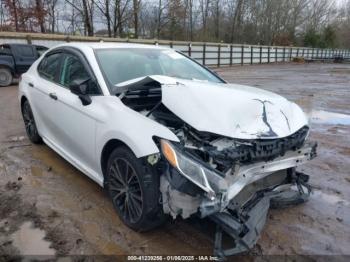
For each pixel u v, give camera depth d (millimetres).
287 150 2857
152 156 2592
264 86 14578
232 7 49750
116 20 30797
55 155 4738
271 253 2828
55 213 3264
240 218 2541
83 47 3852
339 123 7555
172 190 2512
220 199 2391
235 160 2486
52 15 30609
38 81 4586
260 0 51938
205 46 27266
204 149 2525
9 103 8969
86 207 3389
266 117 2836
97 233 2980
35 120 4801
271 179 3041
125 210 3076
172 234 2996
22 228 3018
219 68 27250
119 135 2861
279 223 3281
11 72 12742
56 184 3867
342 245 2975
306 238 3055
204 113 2693
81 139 3482
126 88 3201
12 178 4008
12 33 15719
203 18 46875
